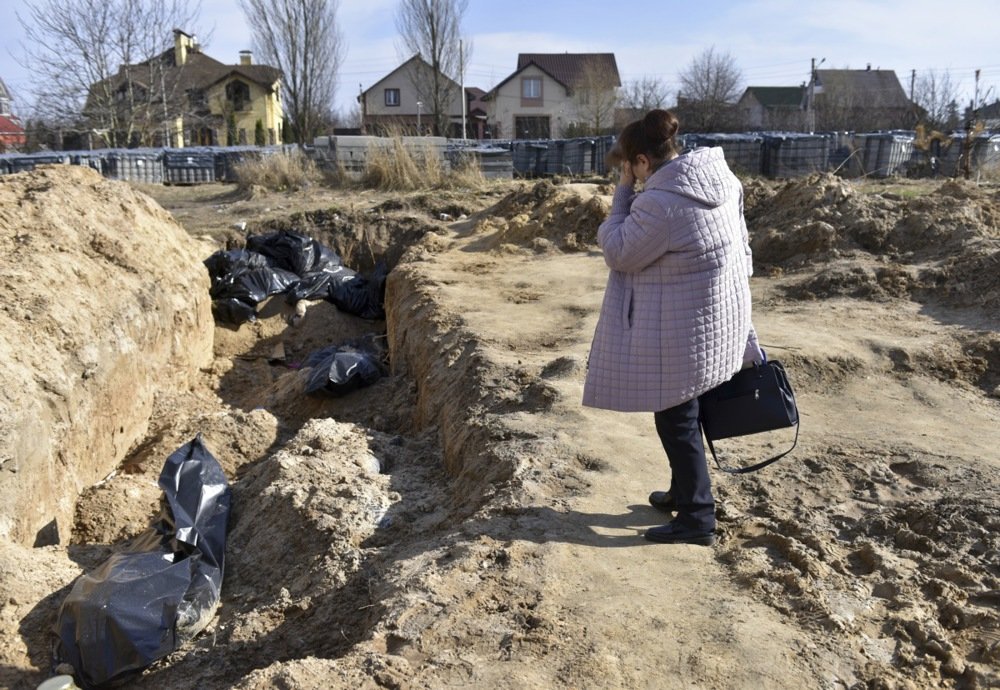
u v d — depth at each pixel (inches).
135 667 156.6
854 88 1985.7
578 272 402.0
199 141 1828.2
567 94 2073.1
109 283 337.1
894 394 228.1
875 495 171.0
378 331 499.8
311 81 1510.8
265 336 483.2
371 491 198.7
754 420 146.9
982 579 140.9
